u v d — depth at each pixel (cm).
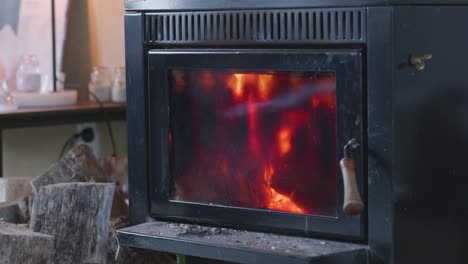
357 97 197
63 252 237
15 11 351
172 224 226
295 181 209
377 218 197
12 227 239
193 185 225
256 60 209
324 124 203
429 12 198
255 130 214
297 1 205
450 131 204
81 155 264
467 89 206
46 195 237
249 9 213
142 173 231
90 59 354
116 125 353
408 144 196
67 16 350
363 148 198
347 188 190
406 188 197
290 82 207
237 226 218
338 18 200
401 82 194
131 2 231
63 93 332
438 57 200
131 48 231
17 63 350
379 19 193
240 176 217
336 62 198
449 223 206
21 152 369
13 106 314
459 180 207
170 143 226
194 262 227
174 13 225
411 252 199
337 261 195
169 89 225
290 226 209
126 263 239
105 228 238
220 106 218
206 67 217
